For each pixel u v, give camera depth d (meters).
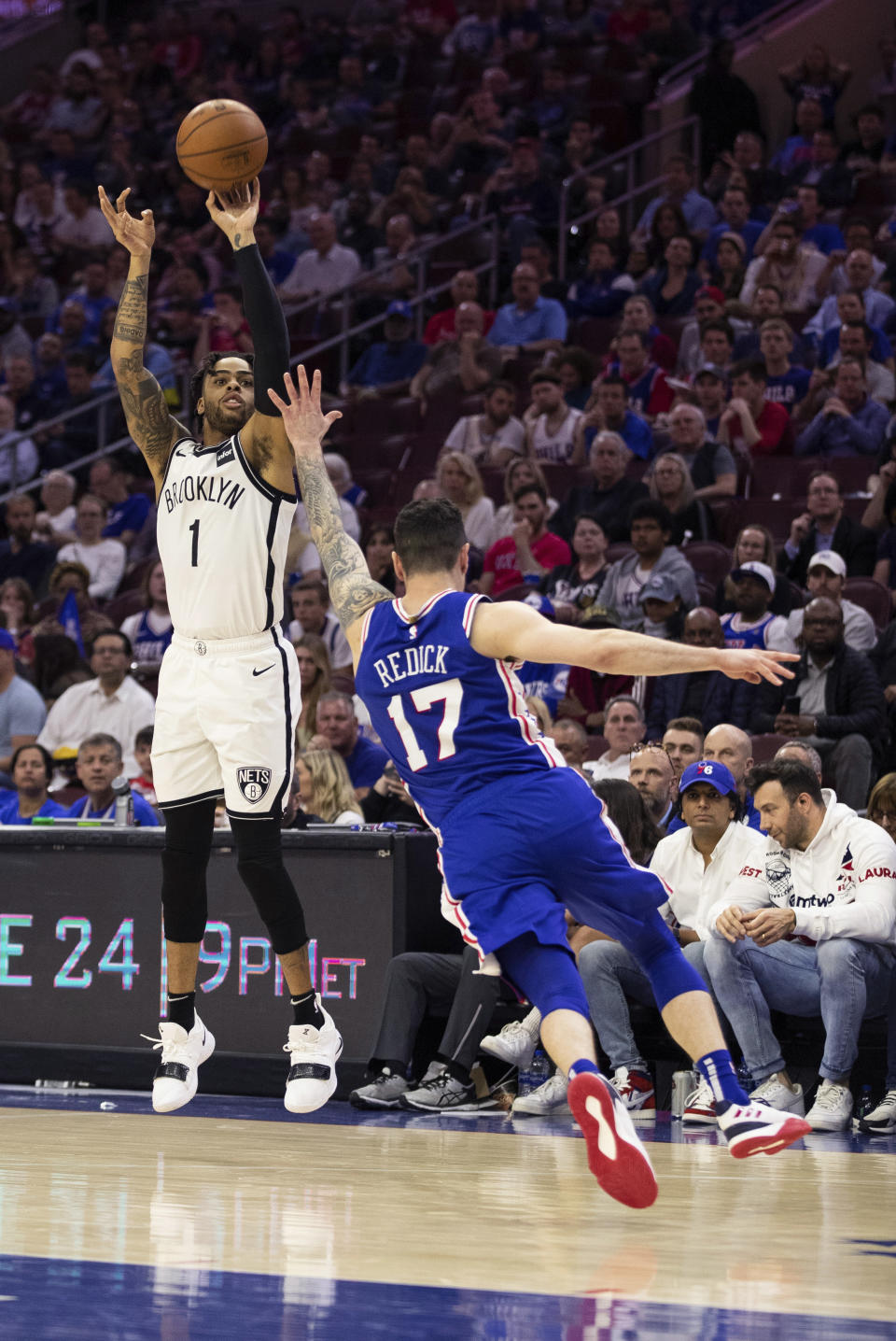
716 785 10.47
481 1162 7.34
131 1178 6.61
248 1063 10.16
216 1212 5.78
